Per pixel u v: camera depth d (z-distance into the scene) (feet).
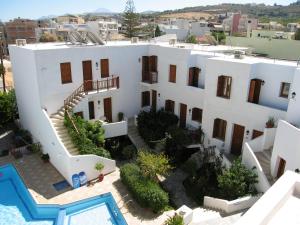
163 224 51.21
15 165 71.05
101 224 52.75
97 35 82.23
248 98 65.87
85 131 70.74
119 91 85.56
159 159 62.39
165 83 85.35
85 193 60.95
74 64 74.02
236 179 55.01
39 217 55.31
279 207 19.07
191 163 70.79
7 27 417.08
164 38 113.29
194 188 64.03
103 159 67.10
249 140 66.74
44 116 68.95
